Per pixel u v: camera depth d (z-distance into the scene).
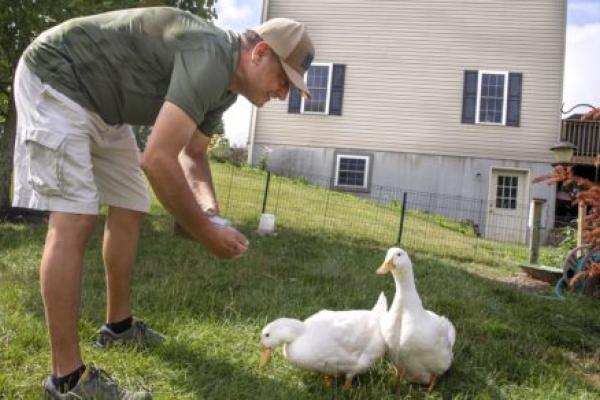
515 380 3.51
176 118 2.19
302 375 3.11
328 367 2.96
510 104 16.92
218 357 3.18
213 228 2.40
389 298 4.93
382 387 3.07
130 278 3.16
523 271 8.25
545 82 16.81
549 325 4.81
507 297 5.77
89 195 2.48
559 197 16.95
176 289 4.32
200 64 2.25
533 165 16.77
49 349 3.01
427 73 17.30
